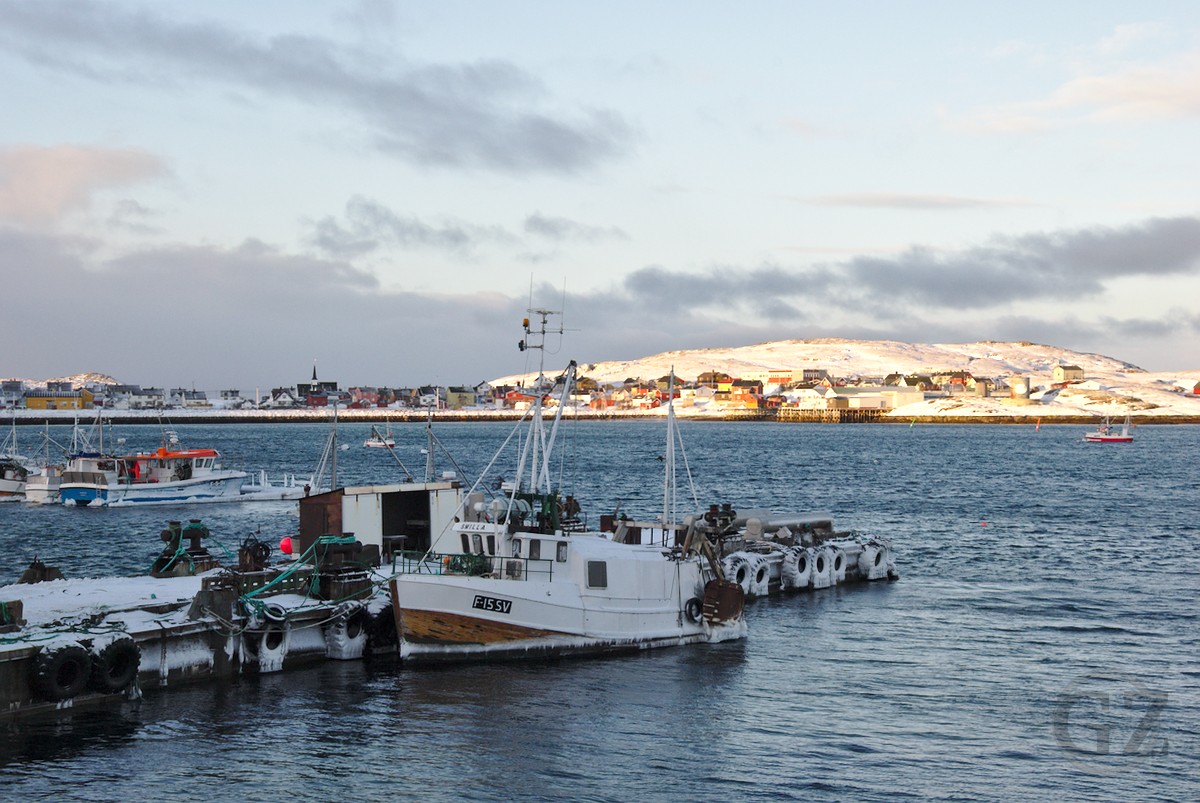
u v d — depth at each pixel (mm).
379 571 43969
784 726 34156
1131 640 46094
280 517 90750
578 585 40531
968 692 38094
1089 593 56844
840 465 180375
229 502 101938
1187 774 30734
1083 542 79000
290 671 37844
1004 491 128125
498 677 37781
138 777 28656
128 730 31578
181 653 35500
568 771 30141
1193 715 35781
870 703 36656
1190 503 112312
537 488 48688
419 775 29531
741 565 53875
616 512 54812
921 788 29578
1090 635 46938
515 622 39062
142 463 100438
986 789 29594
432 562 43438
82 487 96562
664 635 42594
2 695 31094
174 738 31234
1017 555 71688
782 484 138125
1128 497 119688
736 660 41500
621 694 36656
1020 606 53094
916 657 42719
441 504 50344
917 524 90812
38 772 28594
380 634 39812
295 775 29250
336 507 47500
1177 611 52188
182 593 39500
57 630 33219
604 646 40844
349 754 30750
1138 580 61312
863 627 47875
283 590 39375
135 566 65875
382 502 49375
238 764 29766
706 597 44062
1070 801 28844
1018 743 33000
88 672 32531
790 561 56594
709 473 158875
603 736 32812
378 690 36062
